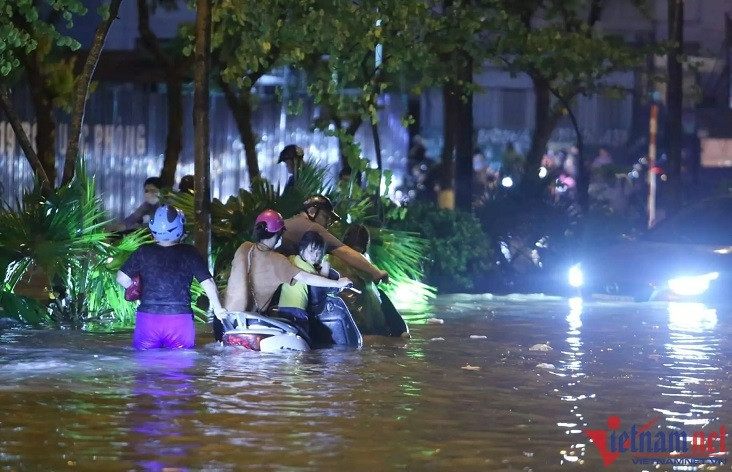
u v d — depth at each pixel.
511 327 20.83
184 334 17.11
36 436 11.31
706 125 51.03
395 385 14.38
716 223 27.84
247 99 32.19
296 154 24.91
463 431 11.74
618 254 27.09
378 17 23.88
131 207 35.19
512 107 54.69
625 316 22.80
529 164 34.84
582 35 32.03
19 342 17.80
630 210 41.12
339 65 24.64
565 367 16.08
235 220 23.59
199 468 10.16
